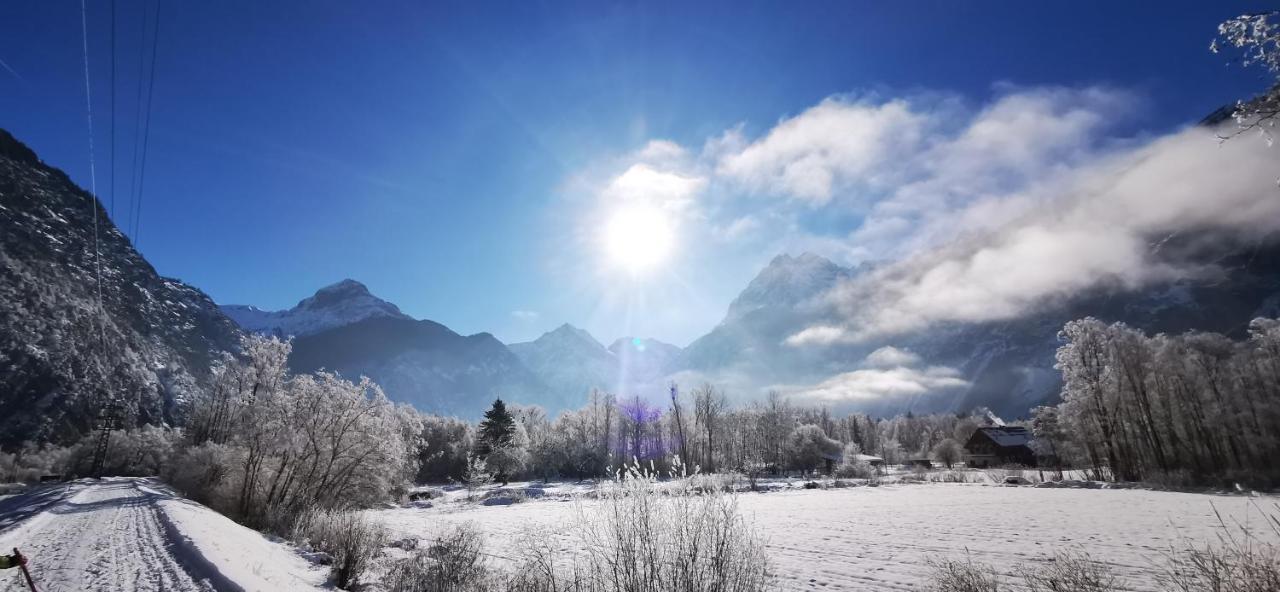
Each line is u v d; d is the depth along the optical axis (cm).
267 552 1407
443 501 5025
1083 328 4969
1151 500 2828
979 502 3039
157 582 1005
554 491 5397
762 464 9225
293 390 2759
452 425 10175
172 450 5566
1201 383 4666
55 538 1592
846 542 1767
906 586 1171
